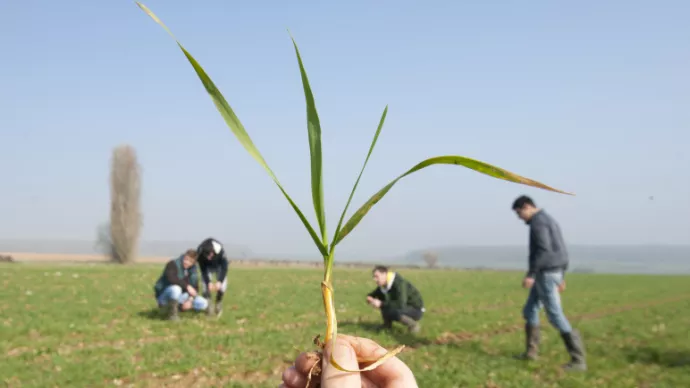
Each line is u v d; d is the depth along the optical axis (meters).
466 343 10.34
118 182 40.62
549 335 11.55
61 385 6.75
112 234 40.22
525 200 8.61
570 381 7.55
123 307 13.38
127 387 6.81
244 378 7.40
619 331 12.16
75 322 11.07
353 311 14.62
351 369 1.29
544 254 8.38
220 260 12.37
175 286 11.62
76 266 29.42
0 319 11.20
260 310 13.79
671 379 7.96
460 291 21.75
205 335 10.14
